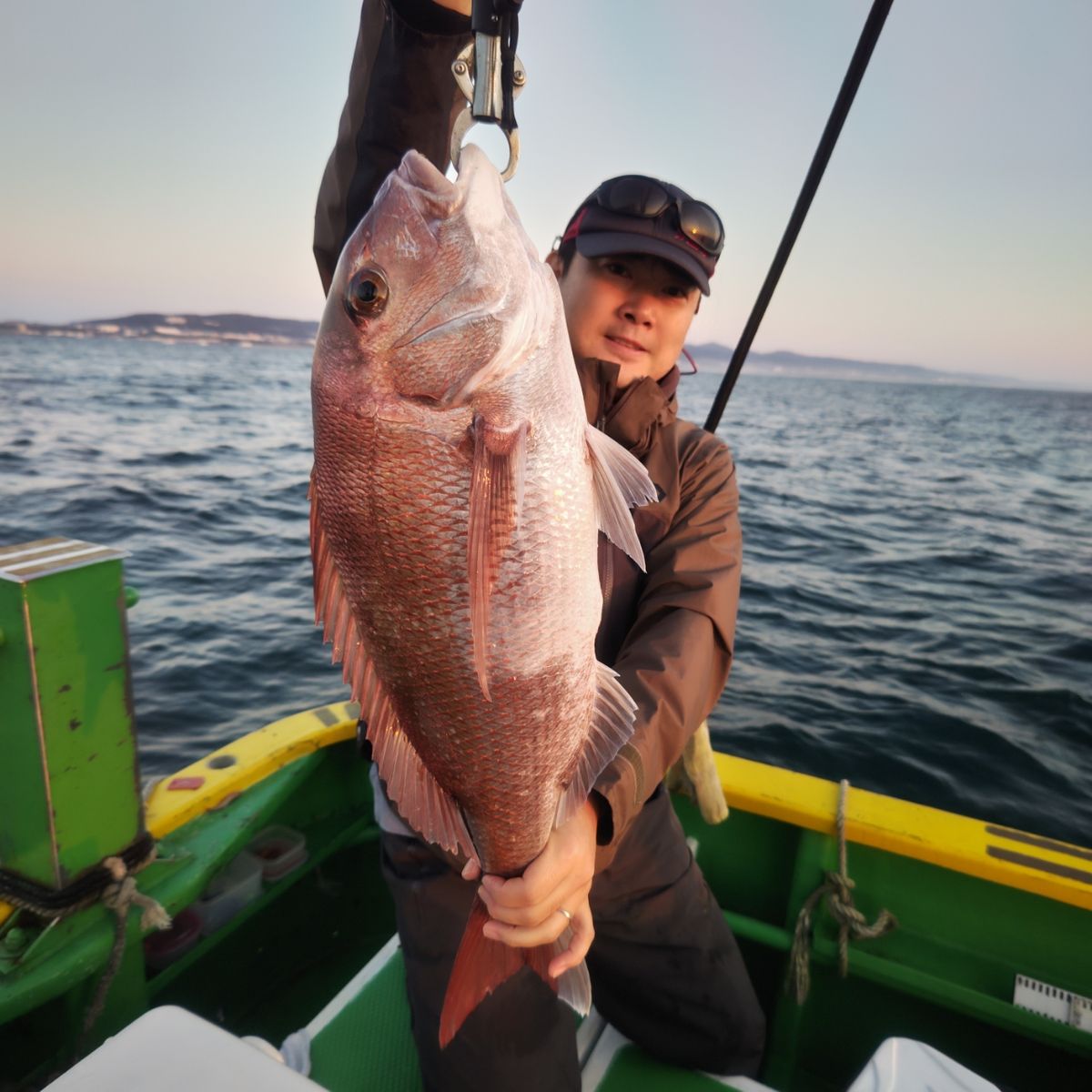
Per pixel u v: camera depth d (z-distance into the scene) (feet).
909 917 7.29
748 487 51.70
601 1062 6.46
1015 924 6.99
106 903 5.99
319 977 8.37
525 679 3.92
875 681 20.25
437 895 5.47
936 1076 4.72
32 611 5.41
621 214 6.14
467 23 5.06
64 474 45.11
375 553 3.84
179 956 6.95
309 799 8.59
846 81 6.90
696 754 7.21
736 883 8.09
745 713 18.02
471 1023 5.39
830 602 27.17
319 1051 6.22
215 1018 7.58
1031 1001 6.58
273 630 22.80
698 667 5.01
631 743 4.49
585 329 6.57
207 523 35.29
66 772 5.72
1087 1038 6.31
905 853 7.19
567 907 4.09
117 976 6.17
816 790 7.94
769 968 7.82
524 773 4.06
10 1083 6.22
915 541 38.11
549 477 3.87
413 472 3.76
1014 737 17.33
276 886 7.79
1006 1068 6.92
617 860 5.89
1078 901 6.66
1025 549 37.35
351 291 3.75
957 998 6.67
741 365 8.22
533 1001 5.46
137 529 33.88
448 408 3.74
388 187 3.85
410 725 4.10
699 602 5.35
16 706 5.60
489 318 3.73
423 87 5.27
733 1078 6.37
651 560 5.81
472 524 3.69
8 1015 5.35
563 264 7.13
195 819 7.10
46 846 5.71
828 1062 7.42
